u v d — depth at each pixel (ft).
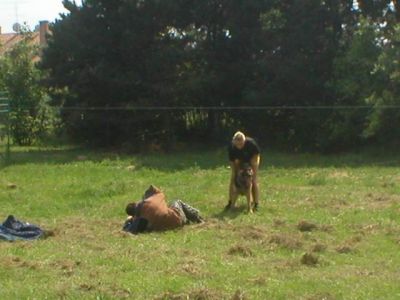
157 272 34.91
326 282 32.91
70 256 39.29
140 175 81.66
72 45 115.96
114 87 114.83
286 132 118.21
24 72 136.26
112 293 31.12
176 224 47.85
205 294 30.35
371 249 40.47
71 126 120.26
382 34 106.01
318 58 112.98
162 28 118.11
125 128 117.08
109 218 53.83
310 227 46.85
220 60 120.37
